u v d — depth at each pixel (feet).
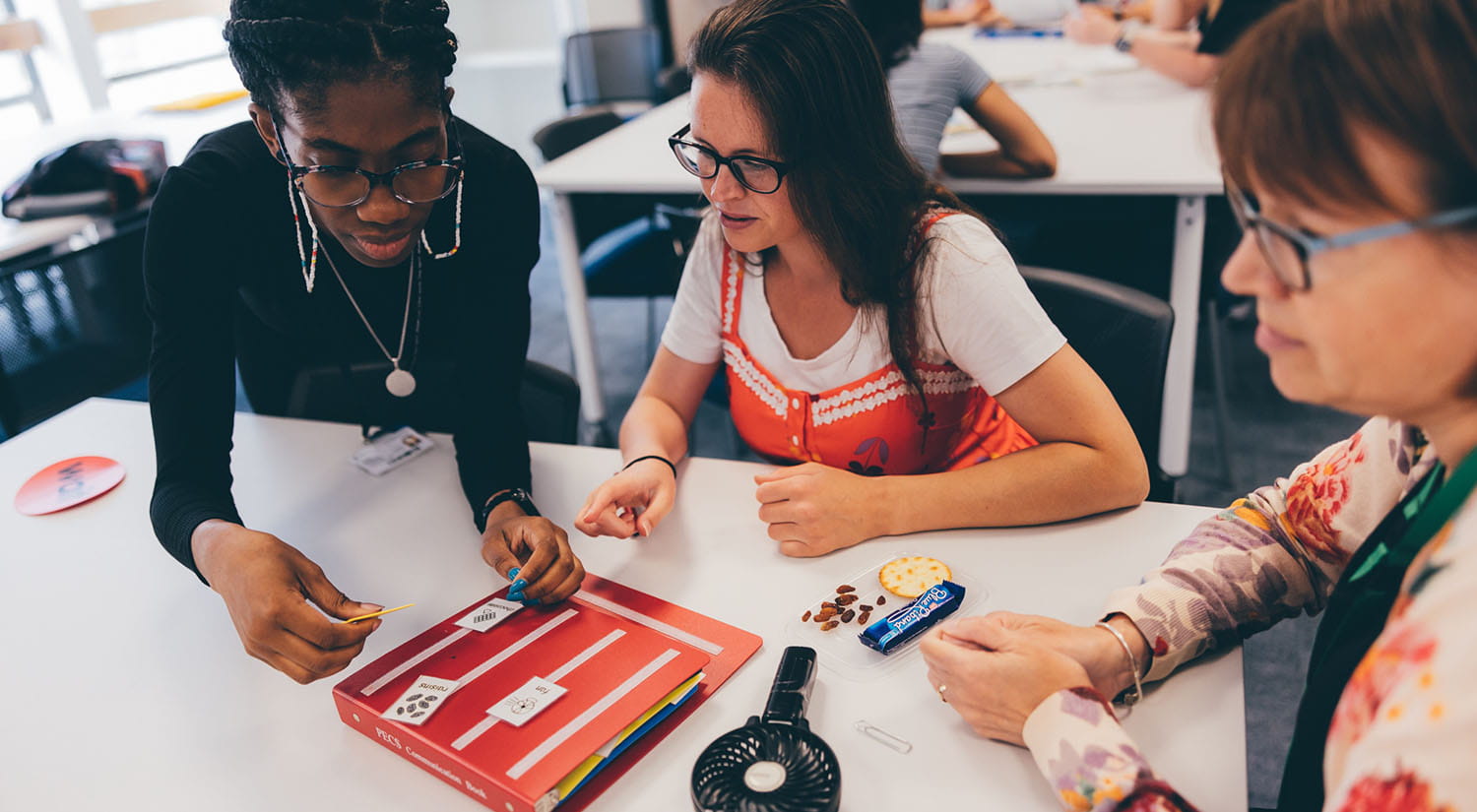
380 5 2.97
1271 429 8.76
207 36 14.80
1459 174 1.57
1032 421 3.64
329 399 4.95
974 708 2.55
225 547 3.00
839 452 4.15
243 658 3.14
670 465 3.88
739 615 3.14
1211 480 8.09
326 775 2.64
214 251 3.65
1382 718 1.67
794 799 2.26
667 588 3.29
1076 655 2.60
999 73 10.28
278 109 3.05
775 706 2.63
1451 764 1.51
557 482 4.00
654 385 4.49
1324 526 2.78
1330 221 1.74
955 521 3.45
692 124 3.49
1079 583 3.15
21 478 4.34
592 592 3.23
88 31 13.06
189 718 2.90
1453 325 1.69
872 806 2.41
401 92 3.00
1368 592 2.14
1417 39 1.56
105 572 3.64
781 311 4.10
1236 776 2.43
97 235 7.99
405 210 3.26
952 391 4.04
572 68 13.37
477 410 3.97
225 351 3.70
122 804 2.61
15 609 3.46
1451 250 1.63
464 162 3.60
